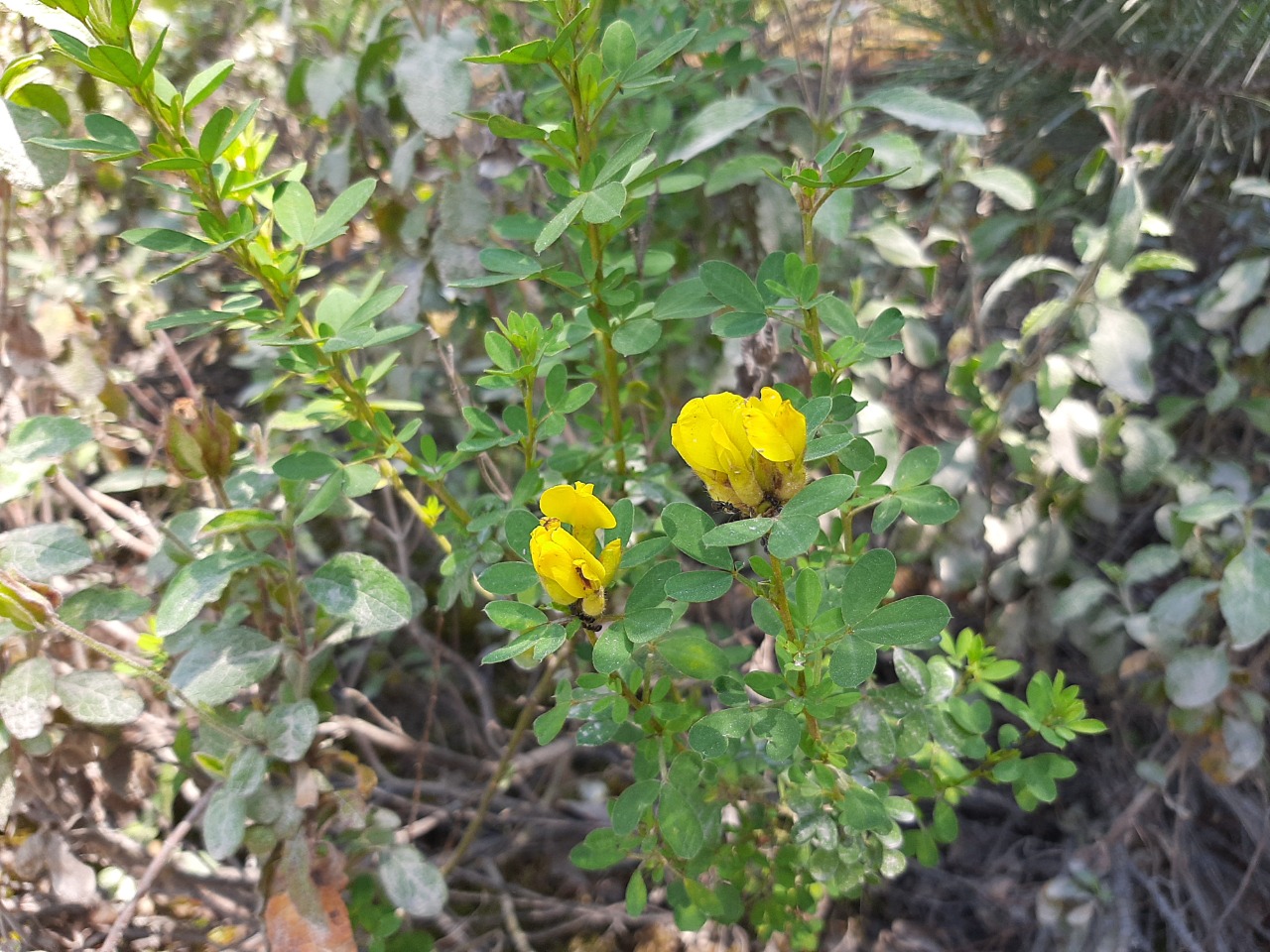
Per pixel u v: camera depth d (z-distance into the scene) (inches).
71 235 19.4
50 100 12.9
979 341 17.3
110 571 15.6
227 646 12.8
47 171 12.3
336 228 11.2
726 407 8.0
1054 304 15.1
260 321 11.6
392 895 13.8
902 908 19.0
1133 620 15.1
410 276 17.3
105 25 9.8
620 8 18.3
